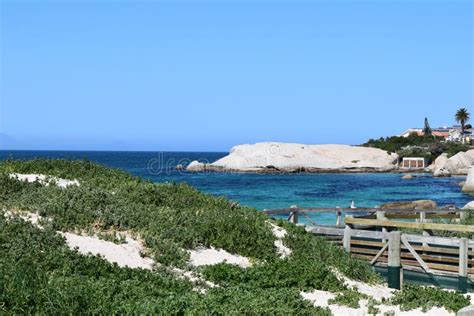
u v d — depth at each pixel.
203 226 19.09
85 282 11.88
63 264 13.61
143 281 13.55
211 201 23.36
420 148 145.50
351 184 93.56
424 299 15.74
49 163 25.36
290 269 17.11
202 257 17.50
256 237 19.62
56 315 9.40
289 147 125.44
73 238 16.05
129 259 15.69
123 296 11.62
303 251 20.27
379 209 29.30
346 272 19.75
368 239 25.28
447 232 27.55
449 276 22.50
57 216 17.08
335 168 123.44
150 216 19.00
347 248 24.55
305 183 94.19
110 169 26.44
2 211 16.30
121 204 19.38
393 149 152.62
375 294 17.80
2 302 9.38
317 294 16.06
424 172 130.62
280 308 12.62
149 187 22.84
